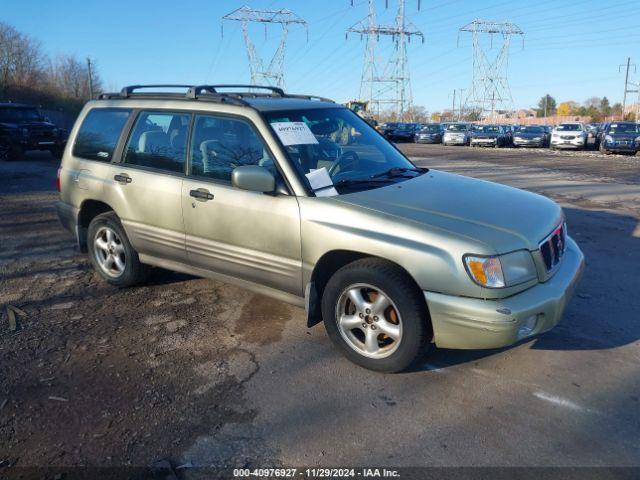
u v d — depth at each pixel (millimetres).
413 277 3230
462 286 3121
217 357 3791
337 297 3600
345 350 3662
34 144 17422
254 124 3984
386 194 3736
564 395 3279
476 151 26562
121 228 4898
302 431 2957
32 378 3512
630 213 8719
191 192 4207
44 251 6461
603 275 5484
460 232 3221
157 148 4570
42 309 4652
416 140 38219
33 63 59219
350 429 2971
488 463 2691
